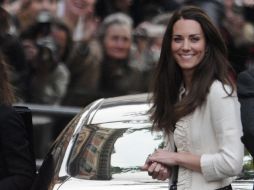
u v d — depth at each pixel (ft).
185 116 38.86
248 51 83.56
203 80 38.75
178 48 39.45
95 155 44.52
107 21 90.17
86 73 88.89
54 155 47.50
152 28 91.71
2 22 81.20
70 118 75.41
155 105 40.60
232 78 39.73
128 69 89.86
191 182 38.68
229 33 86.43
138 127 46.09
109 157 44.09
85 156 44.70
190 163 38.40
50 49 86.38
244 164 42.73
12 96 44.45
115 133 45.91
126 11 98.53
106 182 42.06
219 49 39.55
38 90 86.07
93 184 41.83
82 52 88.69
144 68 90.27
